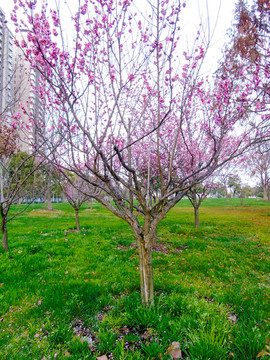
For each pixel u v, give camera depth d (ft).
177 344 8.45
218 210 81.82
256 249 25.64
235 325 9.55
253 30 16.07
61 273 16.97
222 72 14.60
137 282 15.20
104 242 26.48
